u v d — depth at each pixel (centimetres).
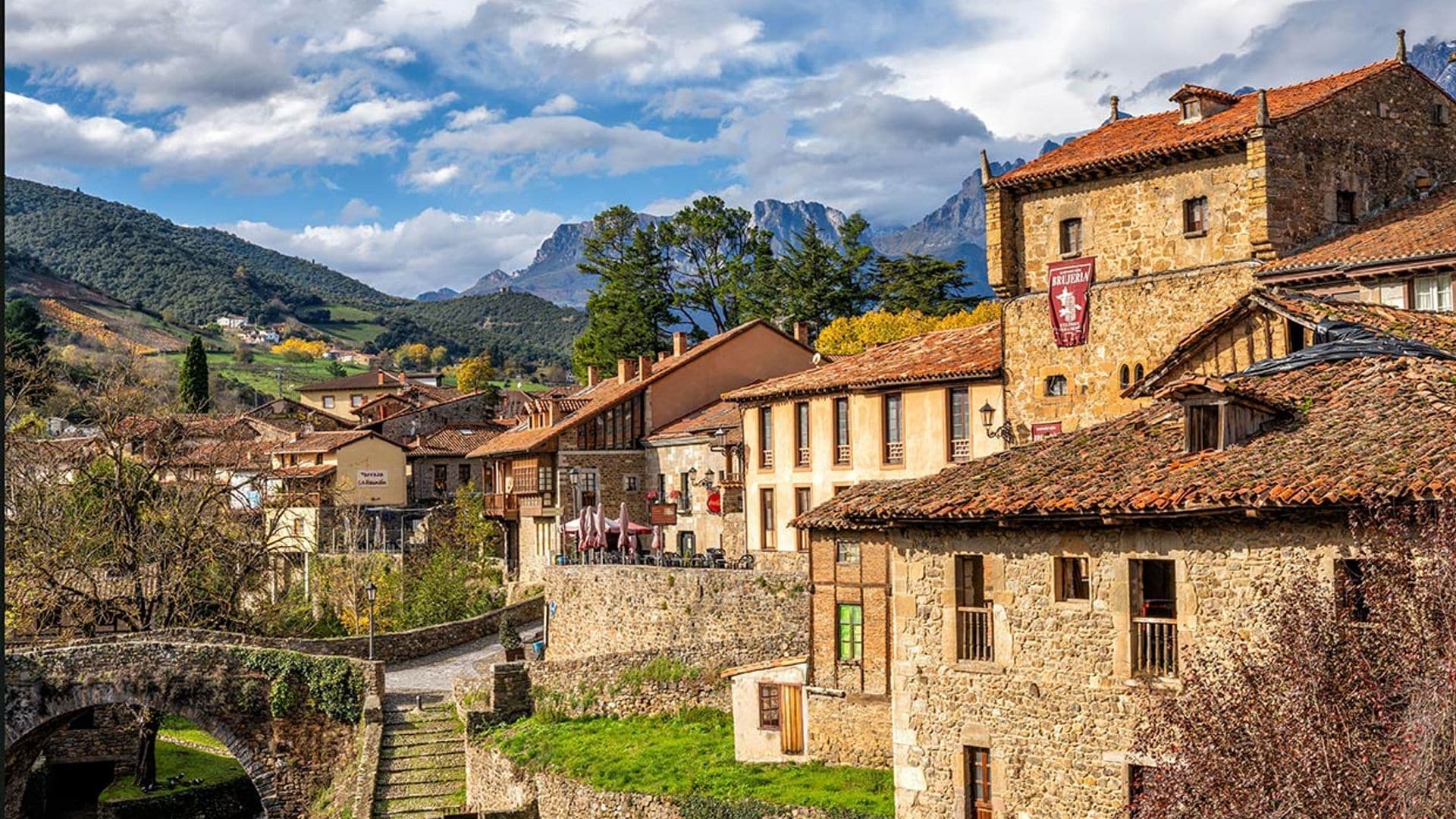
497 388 18325
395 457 10725
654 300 11719
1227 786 2023
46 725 5531
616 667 4988
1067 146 4903
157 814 5703
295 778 5609
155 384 9669
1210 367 3662
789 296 11144
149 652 5600
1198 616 2489
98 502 6938
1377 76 4497
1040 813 2706
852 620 4100
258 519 7475
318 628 7462
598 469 8069
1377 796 1902
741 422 6744
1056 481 2741
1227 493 2403
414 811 4834
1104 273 4547
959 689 2841
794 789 3844
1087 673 2647
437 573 7781
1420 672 1930
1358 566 2316
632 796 4047
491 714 5097
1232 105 4631
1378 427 2494
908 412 5622
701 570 5447
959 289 10388
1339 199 4372
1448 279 3806
